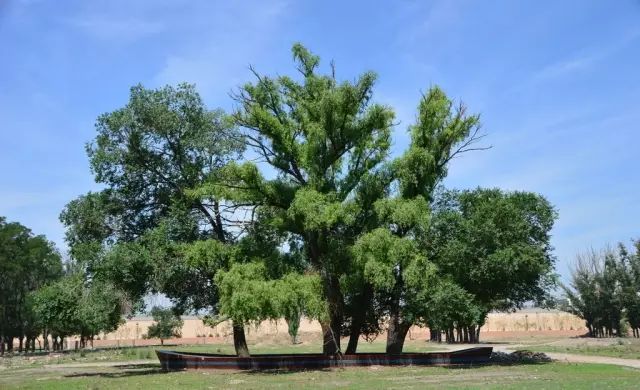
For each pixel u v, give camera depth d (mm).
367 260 30453
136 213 36625
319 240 32750
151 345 81188
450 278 32125
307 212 29969
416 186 33500
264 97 33219
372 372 28094
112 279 32000
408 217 30859
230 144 34594
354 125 32781
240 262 31875
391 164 33938
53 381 27719
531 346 51031
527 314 95625
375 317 35938
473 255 31547
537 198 35125
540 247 33531
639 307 61594
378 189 33875
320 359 31312
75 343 94375
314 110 32281
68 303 33375
